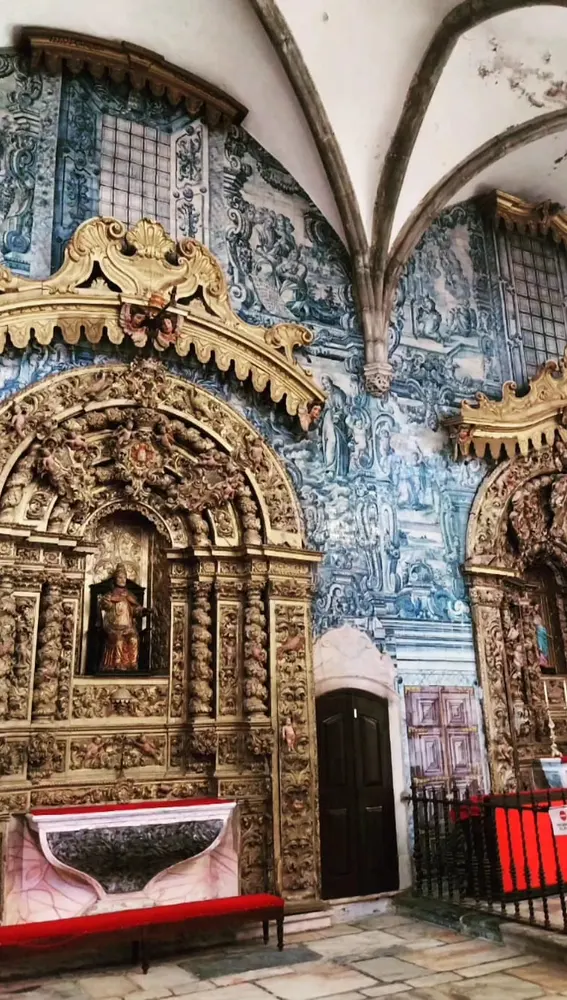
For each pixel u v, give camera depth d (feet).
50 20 34.40
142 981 23.61
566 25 36.27
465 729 36.40
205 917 25.03
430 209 40.78
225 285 34.83
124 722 29.73
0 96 33.81
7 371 30.35
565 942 24.75
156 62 36.52
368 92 37.27
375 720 34.35
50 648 28.35
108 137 35.83
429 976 23.58
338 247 40.24
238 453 33.65
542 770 37.86
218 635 31.58
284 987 22.80
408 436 39.37
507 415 40.70
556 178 46.03
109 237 32.53
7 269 30.09
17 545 28.68
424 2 34.63
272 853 29.84
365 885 32.12
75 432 30.40
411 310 41.88
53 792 27.53
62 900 26.23
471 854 30.91
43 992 22.71
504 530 40.60
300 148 38.91
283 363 34.83
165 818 27.02
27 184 33.24
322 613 34.40
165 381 32.71
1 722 26.78
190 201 36.99
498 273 45.75
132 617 31.42
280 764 30.89
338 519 36.06
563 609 43.73
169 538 32.50
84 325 31.22
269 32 34.55
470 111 39.63
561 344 46.96
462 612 38.19
